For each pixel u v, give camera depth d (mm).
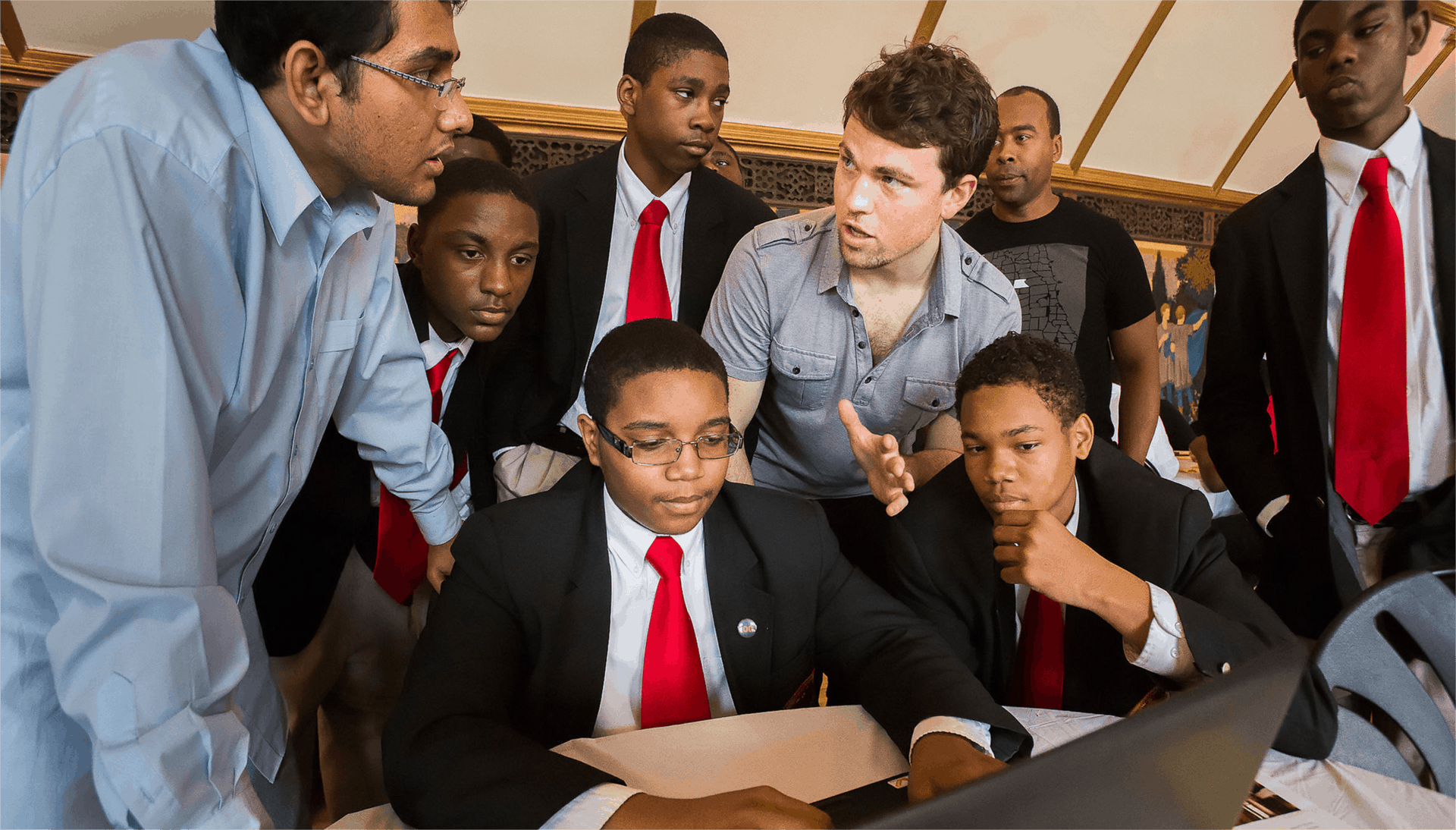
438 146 1009
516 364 1934
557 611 1172
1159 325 6684
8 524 851
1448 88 4848
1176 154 6445
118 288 768
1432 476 1547
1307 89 1545
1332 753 1036
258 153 960
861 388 1646
